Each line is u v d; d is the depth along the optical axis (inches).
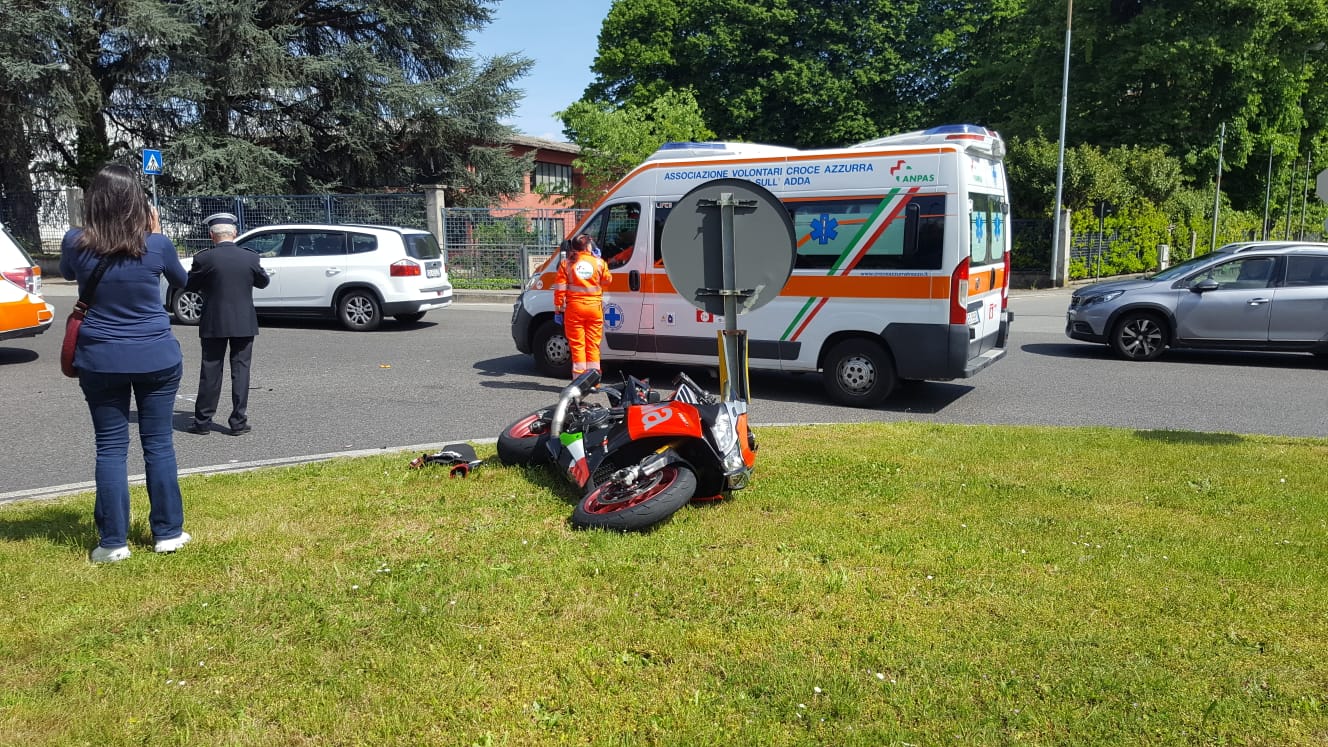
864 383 359.3
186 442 293.0
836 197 353.7
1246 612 148.2
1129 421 331.0
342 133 1117.1
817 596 155.8
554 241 861.8
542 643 140.4
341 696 126.3
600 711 122.0
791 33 1614.2
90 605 154.6
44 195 1003.9
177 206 932.6
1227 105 1323.8
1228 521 193.9
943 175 335.9
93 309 167.3
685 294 210.7
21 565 171.2
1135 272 1214.3
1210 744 113.7
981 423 328.5
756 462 246.4
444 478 232.8
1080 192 1143.6
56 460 267.9
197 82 1002.1
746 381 215.5
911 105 1626.5
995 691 125.4
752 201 201.6
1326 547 176.2
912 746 114.0
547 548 179.9
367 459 256.7
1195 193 1348.4
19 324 424.8
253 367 441.4
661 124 1197.1
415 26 1177.4
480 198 1232.8
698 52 1611.7
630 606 153.4
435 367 444.5
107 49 1023.0
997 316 389.4
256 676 131.7
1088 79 1328.7
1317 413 345.1
